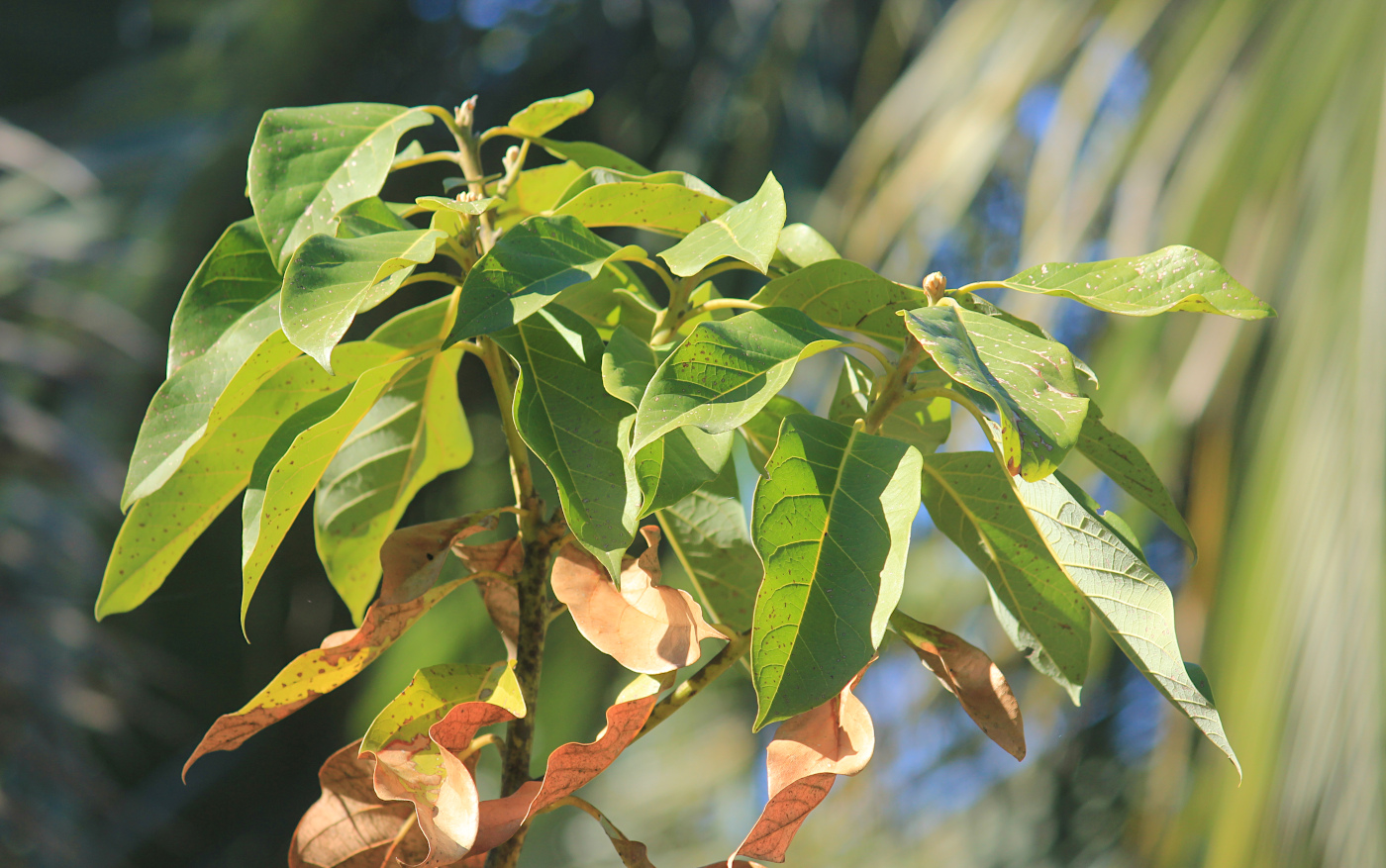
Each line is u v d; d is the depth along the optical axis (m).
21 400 6.53
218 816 9.78
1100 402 4.64
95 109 8.91
